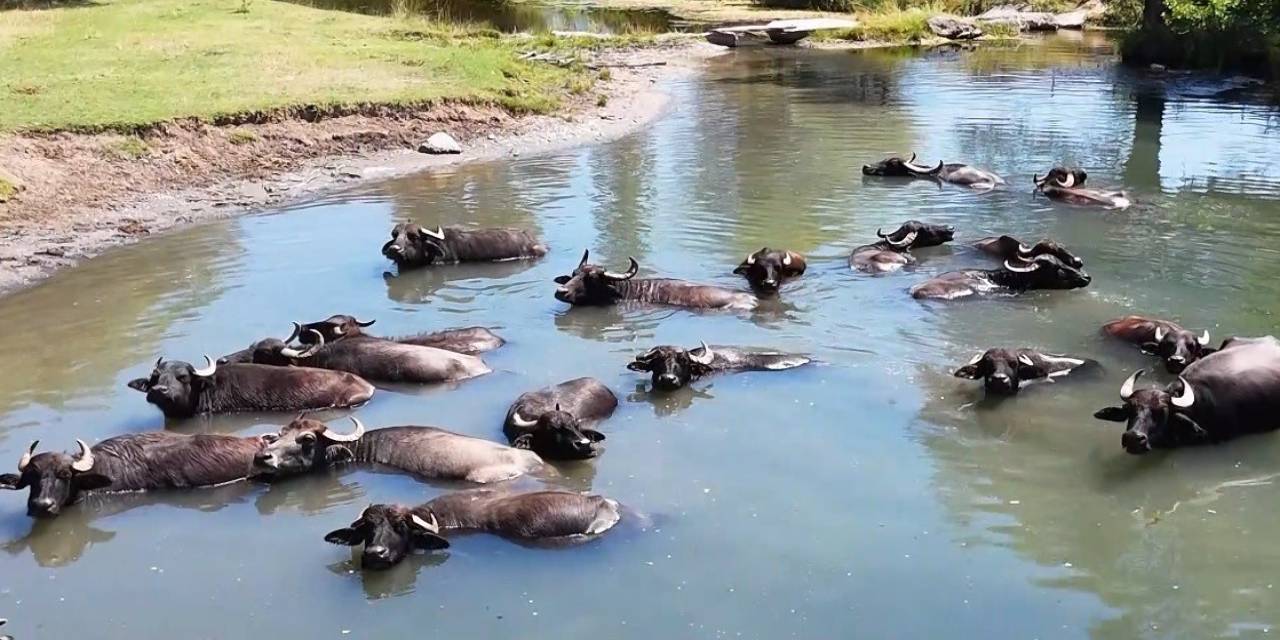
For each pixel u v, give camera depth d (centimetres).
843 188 1981
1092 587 806
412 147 2284
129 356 1250
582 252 1628
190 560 872
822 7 5106
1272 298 1371
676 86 3159
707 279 1487
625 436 1049
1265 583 809
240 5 3691
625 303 1412
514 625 773
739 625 766
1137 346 1229
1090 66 3481
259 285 1491
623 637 756
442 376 1178
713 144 2372
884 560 841
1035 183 1977
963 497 931
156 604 810
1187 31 3441
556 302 1429
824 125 2578
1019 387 1140
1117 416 1022
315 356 1218
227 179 1997
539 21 4438
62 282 1500
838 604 788
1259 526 888
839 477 965
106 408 1129
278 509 951
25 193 1777
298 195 1950
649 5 5231
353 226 1769
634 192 1966
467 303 1426
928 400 1115
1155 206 1816
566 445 994
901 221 1759
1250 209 1788
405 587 823
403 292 1468
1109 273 1484
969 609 781
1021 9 4862
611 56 3675
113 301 1425
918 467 983
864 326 1312
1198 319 1302
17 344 1285
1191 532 880
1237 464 994
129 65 2498
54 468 945
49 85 2244
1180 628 757
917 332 1289
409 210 1856
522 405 1056
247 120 2166
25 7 3494
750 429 1059
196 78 2400
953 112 2723
